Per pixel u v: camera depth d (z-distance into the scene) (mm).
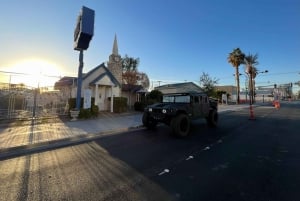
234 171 4625
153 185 3896
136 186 3855
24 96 14094
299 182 4031
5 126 9828
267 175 4391
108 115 15477
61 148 6594
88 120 12477
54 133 8469
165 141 7664
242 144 7207
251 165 5027
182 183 3986
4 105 12922
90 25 11523
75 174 4430
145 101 19734
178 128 8289
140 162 5227
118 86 19562
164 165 5012
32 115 12258
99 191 3654
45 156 5719
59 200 3342
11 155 5805
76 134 8352
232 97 64188
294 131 9797
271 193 3582
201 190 3693
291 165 5016
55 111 14047
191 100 9805
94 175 4379
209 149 6535
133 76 40312
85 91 13180
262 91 88500
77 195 3510
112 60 23000
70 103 13805
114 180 4121
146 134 9016
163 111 8891
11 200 3324
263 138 8227
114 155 5832
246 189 3738
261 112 20766
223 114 18594
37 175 4367
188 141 7672
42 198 3402
